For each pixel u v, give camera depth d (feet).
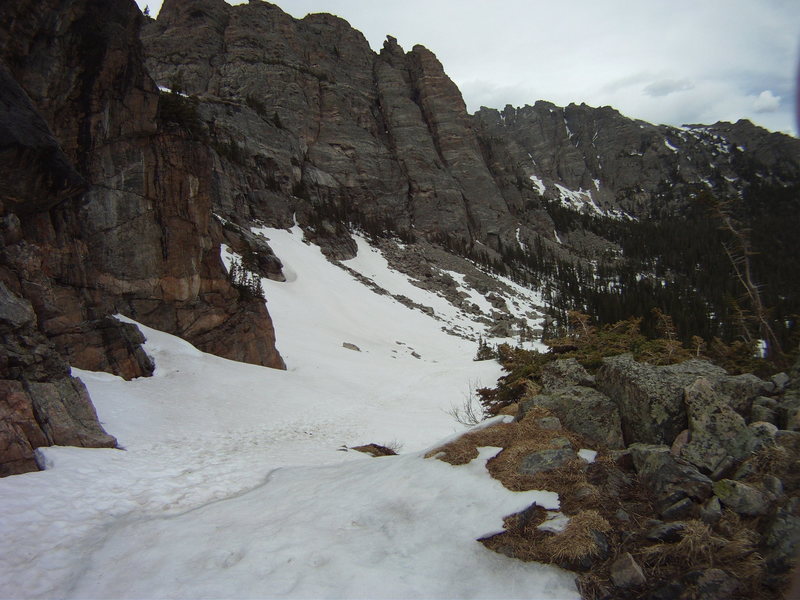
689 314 232.12
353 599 14.79
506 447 22.81
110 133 73.26
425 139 427.74
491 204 442.91
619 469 19.70
